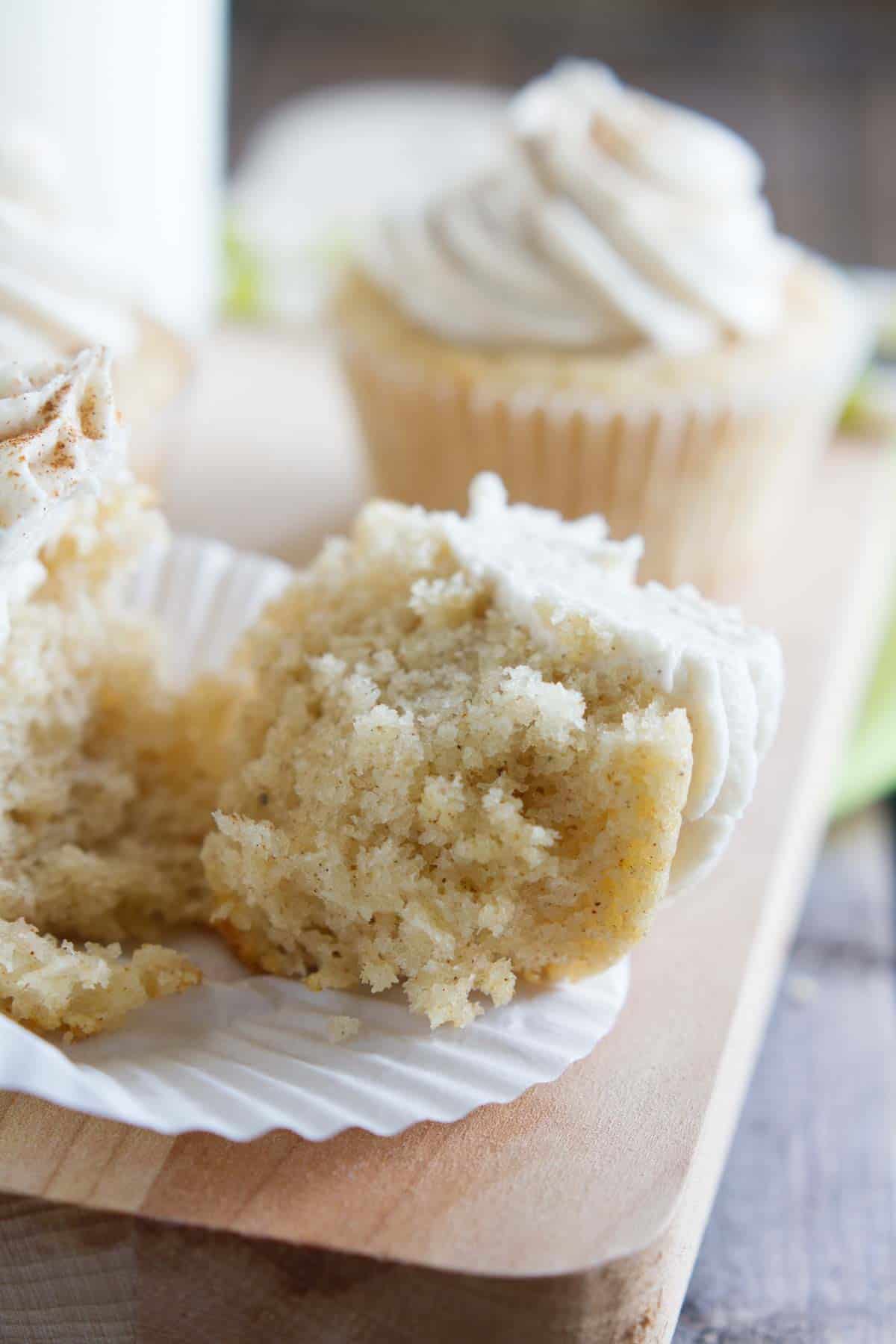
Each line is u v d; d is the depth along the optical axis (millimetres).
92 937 299
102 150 393
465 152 483
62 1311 278
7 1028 273
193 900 302
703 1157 283
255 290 435
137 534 304
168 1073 282
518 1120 282
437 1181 277
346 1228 273
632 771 282
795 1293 304
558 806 288
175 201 406
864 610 378
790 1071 328
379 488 384
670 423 360
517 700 285
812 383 366
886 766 362
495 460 369
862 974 342
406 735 287
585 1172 278
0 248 348
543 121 376
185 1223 272
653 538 373
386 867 287
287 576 330
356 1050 285
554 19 656
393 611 299
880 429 418
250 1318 275
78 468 284
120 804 306
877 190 541
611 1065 288
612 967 292
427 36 639
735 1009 296
